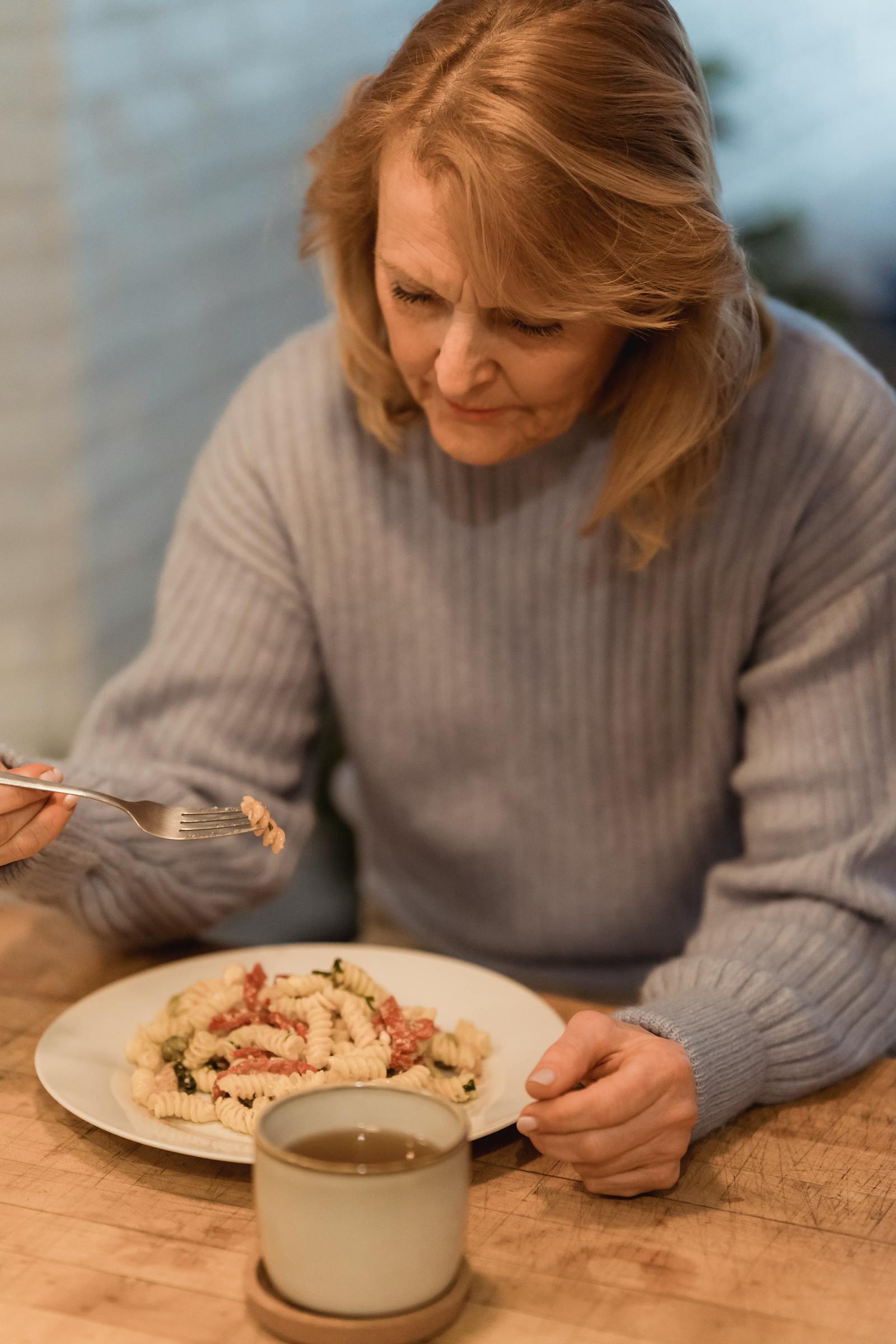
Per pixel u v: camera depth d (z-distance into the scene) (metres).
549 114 0.85
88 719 1.27
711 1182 0.87
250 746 1.28
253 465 1.29
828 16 2.40
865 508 1.16
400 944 1.59
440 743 1.34
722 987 1.00
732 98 2.42
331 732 2.26
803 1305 0.74
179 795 1.19
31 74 2.34
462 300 0.90
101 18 2.39
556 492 1.23
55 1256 0.75
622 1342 0.70
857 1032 1.03
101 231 2.49
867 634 1.17
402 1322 0.68
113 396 2.58
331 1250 0.67
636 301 0.92
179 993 1.06
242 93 2.62
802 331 1.21
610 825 1.34
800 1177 0.88
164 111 2.53
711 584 1.21
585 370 0.97
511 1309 0.73
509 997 1.08
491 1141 0.91
